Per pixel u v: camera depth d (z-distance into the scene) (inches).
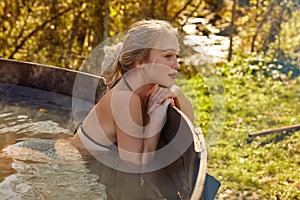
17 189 82.6
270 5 351.3
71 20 284.4
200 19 314.7
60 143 107.0
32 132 114.3
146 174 90.4
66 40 285.1
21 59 287.4
